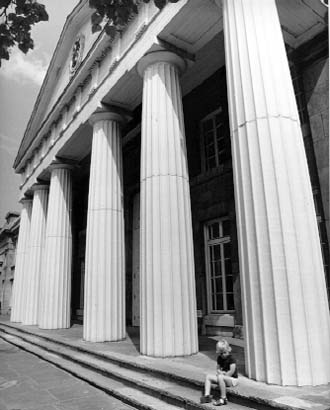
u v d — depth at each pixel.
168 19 7.68
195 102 11.89
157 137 7.81
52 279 14.16
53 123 15.46
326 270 7.52
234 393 4.27
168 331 6.85
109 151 10.55
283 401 3.78
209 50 9.43
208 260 10.84
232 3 6.12
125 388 5.76
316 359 4.55
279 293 4.73
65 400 5.61
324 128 7.90
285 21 7.75
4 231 32.53
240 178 5.52
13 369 8.18
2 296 32.94
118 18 4.47
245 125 5.52
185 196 7.73
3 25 4.45
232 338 9.18
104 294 9.69
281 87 5.55
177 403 4.69
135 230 14.90
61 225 14.52
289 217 4.97
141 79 9.52
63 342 9.95
